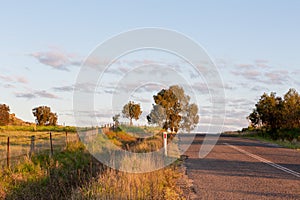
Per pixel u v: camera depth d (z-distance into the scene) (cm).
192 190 1063
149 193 884
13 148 1838
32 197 1079
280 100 4981
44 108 6794
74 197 918
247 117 5706
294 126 4794
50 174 1316
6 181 1241
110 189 892
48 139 2281
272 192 1024
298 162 1759
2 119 5900
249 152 2330
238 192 1028
